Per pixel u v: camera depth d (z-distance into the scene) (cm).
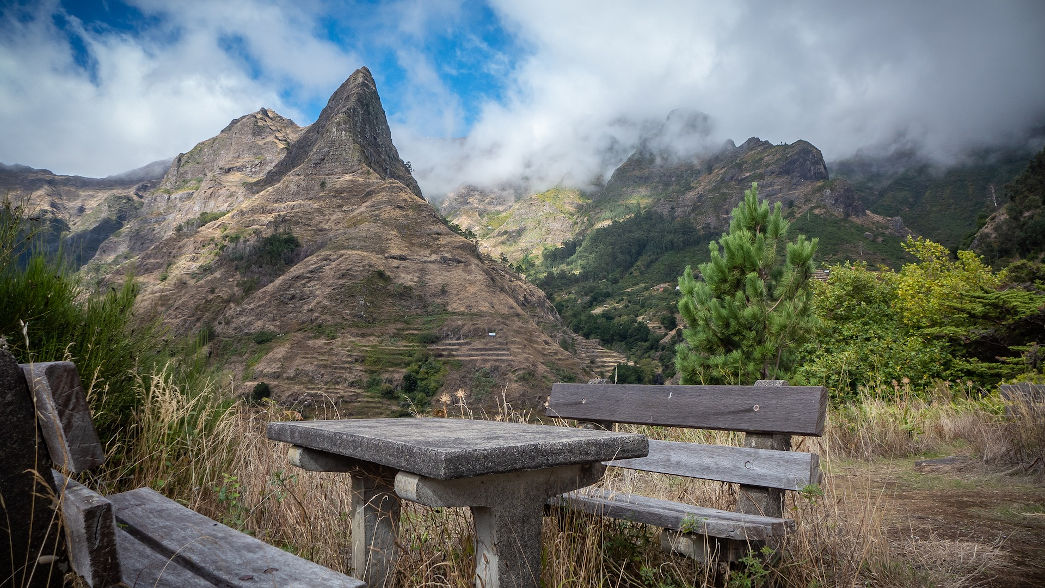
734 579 198
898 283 1346
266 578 117
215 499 254
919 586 231
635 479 359
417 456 134
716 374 653
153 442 256
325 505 251
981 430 591
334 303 13362
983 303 1101
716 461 247
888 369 994
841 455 627
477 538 158
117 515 158
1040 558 275
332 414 330
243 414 335
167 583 115
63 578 99
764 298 649
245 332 12531
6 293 247
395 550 195
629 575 222
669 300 19188
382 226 16850
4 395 96
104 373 265
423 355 12038
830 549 241
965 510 376
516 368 11850
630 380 12912
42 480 96
